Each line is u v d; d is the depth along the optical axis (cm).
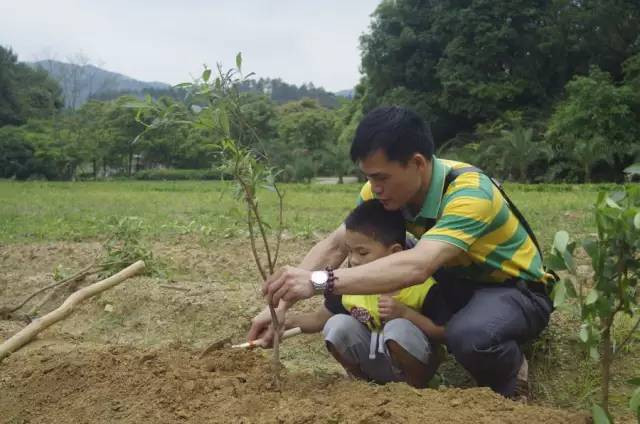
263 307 507
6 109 5531
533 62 3512
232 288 557
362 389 296
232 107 276
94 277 599
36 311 527
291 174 3572
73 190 2594
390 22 3809
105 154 4625
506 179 3081
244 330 488
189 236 886
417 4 3794
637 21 3409
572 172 2900
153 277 596
